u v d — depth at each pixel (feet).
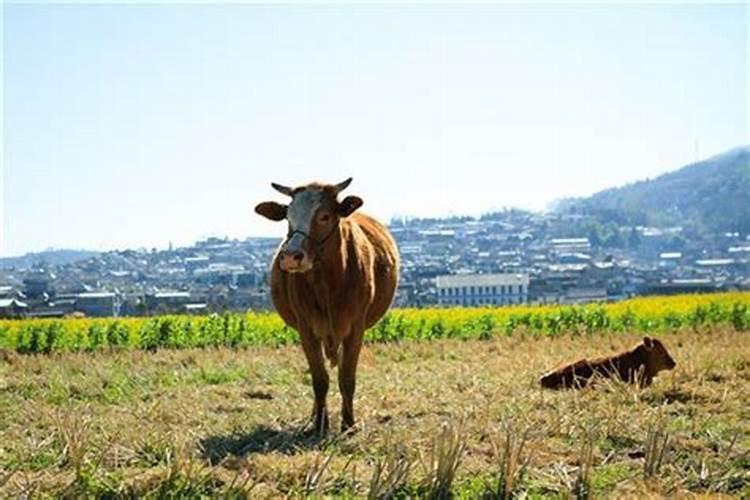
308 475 28.32
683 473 29.58
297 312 37.45
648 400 43.98
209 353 73.15
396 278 42.83
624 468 30.19
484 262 403.95
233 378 56.75
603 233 619.67
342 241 36.58
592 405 41.34
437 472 27.45
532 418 38.32
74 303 185.37
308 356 37.50
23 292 216.33
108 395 49.85
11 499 26.78
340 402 44.78
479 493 27.43
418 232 551.18
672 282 286.87
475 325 98.37
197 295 189.98
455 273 288.30
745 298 126.52
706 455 31.58
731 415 39.58
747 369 53.31
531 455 29.04
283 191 36.86
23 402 46.42
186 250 406.62
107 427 37.70
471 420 36.86
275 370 59.52
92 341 90.27
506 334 94.63
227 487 27.63
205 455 32.83
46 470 30.27
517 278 242.78
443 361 66.54
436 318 101.19
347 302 37.06
